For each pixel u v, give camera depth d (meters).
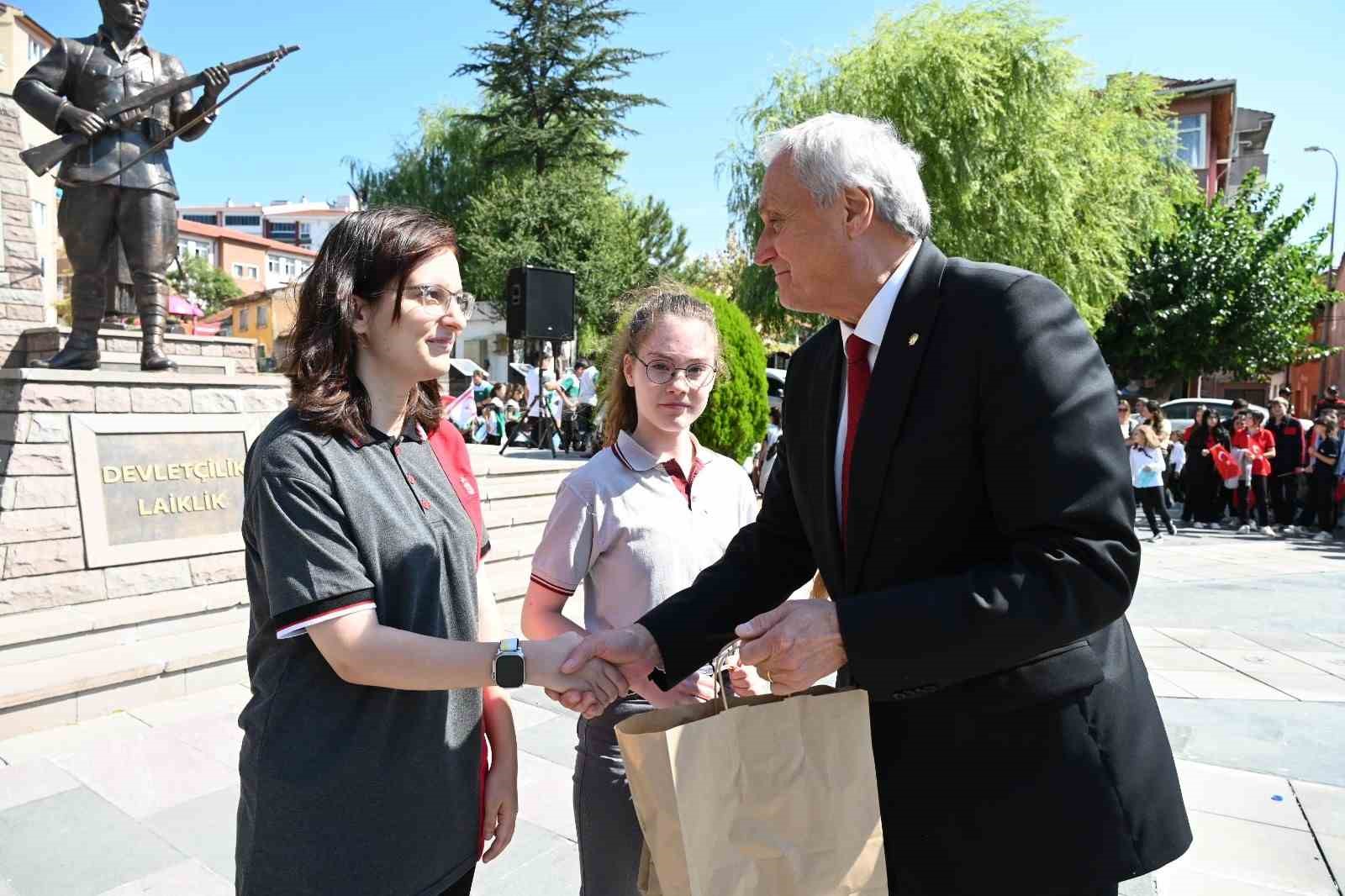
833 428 1.50
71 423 4.57
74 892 2.51
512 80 28.11
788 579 1.68
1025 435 1.23
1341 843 2.92
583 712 1.40
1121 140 17.41
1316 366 31.30
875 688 1.22
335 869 1.26
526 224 26.70
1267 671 4.94
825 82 15.50
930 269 1.38
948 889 1.32
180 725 3.74
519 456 11.59
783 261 1.45
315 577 1.22
